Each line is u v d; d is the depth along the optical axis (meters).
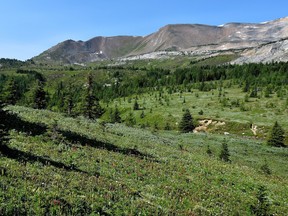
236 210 20.73
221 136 78.88
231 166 38.88
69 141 27.89
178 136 71.56
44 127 31.00
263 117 114.81
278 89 152.50
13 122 28.47
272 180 36.06
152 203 17.91
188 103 148.25
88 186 17.16
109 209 15.12
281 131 76.38
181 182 24.11
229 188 26.45
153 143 43.94
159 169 26.23
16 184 14.32
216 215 19.08
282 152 63.31
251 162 51.88
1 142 18.88
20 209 12.38
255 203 20.95
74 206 13.95
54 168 18.47
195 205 19.62
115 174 21.55
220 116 119.06
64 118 46.38
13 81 83.88
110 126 58.31
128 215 15.16
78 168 20.55
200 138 71.06
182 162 32.56
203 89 177.25
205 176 28.50
